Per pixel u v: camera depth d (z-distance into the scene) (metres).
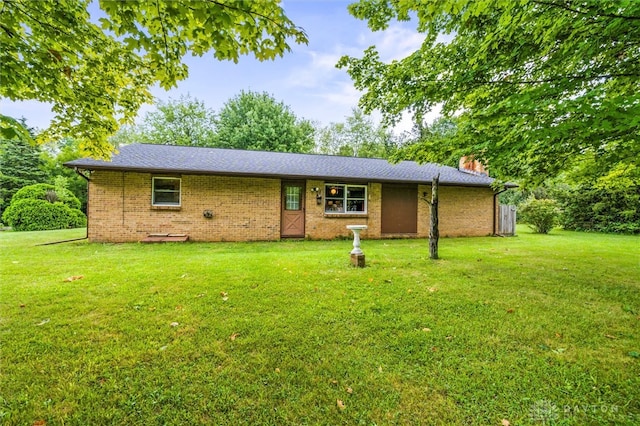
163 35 2.73
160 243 9.11
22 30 3.04
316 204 10.88
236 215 10.15
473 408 1.89
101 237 9.11
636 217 13.24
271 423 1.77
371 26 4.80
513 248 8.54
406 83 5.22
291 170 10.66
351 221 11.20
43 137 4.16
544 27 3.47
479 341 2.75
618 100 3.12
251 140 23.39
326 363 2.37
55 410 1.83
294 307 3.55
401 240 10.84
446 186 11.97
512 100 3.85
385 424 1.76
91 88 3.96
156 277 4.79
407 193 11.80
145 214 9.44
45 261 6.05
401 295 4.02
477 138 4.86
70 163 8.62
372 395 2.01
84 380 2.11
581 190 15.03
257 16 2.47
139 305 3.54
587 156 5.14
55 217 14.55
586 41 3.35
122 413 1.82
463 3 3.03
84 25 3.13
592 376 2.21
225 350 2.55
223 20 2.36
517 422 1.78
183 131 27.84
